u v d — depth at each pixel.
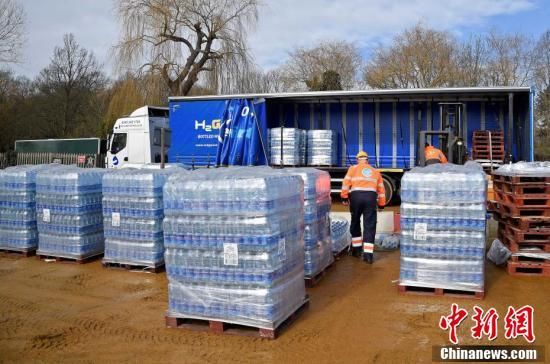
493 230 11.36
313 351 5.06
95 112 44.53
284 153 14.95
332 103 16.48
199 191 5.50
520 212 7.68
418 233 6.69
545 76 36.38
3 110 39.56
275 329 5.38
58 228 9.21
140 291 7.34
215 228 5.46
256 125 15.26
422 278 6.73
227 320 5.50
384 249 9.94
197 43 28.66
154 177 8.27
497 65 37.62
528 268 7.69
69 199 9.06
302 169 7.82
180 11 27.67
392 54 38.84
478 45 38.16
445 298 6.60
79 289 7.51
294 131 14.95
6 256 9.81
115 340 5.48
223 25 28.09
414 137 15.89
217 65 28.19
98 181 9.39
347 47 42.94
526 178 7.64
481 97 15.16
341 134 16.47
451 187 6.51
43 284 7.81
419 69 38.00
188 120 16.06
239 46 28.36
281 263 5.58
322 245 7.89
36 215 9.79
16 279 8.15
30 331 5.82
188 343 5.32
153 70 27.05
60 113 47.16
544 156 31.03
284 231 5.69
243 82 28.48
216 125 15.80
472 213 6.46
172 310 5.77
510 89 13.90
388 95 15.08
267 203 5.28
